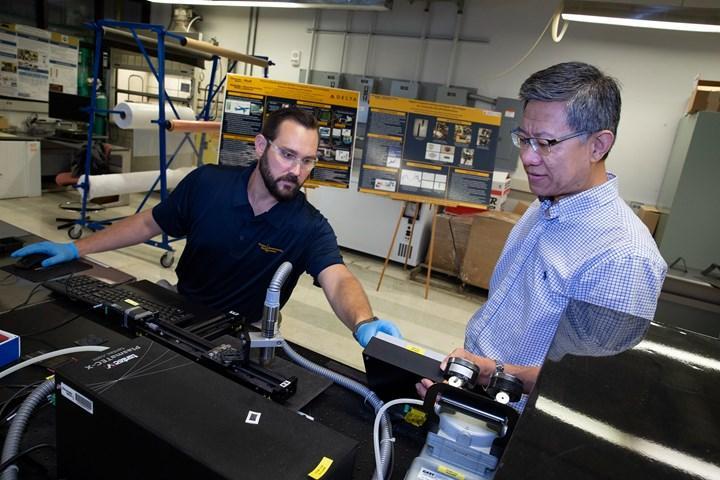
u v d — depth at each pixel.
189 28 5.67
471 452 0.55
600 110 0.85
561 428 0.38
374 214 4.32
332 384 0.87
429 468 0.55
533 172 0.95
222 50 3.39
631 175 4.14
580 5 2.96
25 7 5.10
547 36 4.23
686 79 3.86
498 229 3.68
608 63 4.07
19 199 4.57
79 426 0.57
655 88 3.96
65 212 4.37
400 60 4.84
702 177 3.17
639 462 0.34
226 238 1.44
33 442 0.65
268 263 1.46
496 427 0.57
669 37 3.85
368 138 3.43
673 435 0.38
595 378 0.46
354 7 4.21
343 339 2.75
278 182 1.31
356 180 4.36
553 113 0.86
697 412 0.42
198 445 0.49
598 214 0.97
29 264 1.19
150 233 1.54
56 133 4.96
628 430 0.38
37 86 5.10
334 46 5.12
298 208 1.45
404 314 3.31
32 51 5.00
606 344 0.54
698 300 2.95
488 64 4.49
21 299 1.02
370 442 0.74
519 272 1.12
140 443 0.52
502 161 4.53
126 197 4.95
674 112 3.93
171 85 5.41
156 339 0.87
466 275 3.85
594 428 0.38
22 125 5.07
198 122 3.47
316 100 3.26
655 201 4.09
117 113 3.38
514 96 4.45
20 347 0.83
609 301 0.90
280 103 3.23
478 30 4.48
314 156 1.33
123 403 0.54
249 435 0.52
